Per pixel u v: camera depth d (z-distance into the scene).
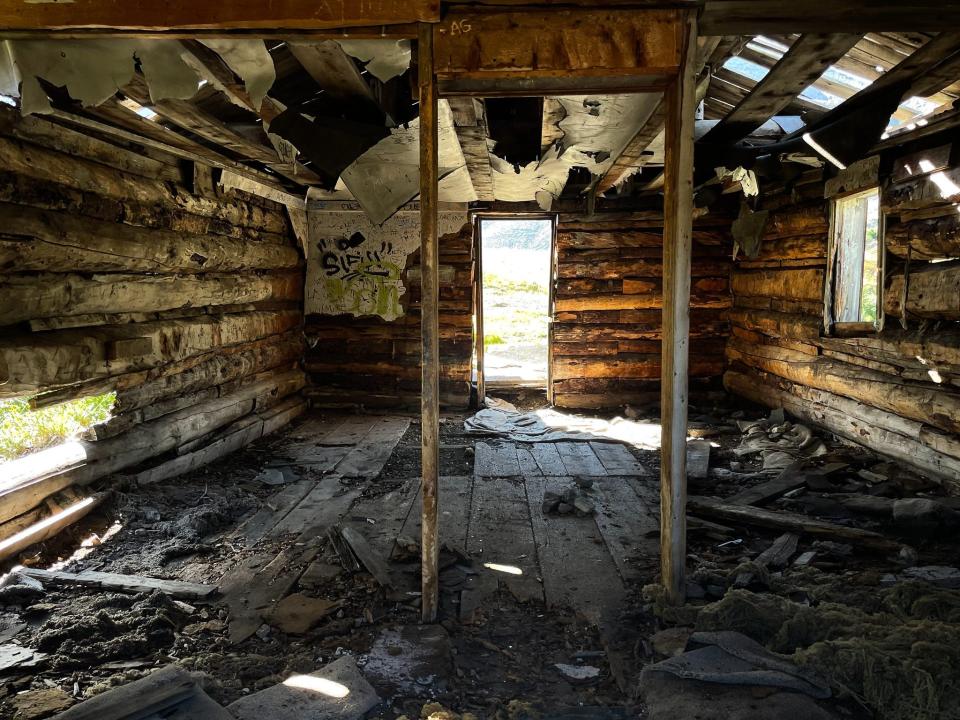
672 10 3.37
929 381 5.84
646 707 2.95
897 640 3.13
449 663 3.34
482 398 10.11
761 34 3.44
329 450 7.67
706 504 5.37
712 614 3.54
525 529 5.21
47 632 3.51
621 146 5.86
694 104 3.44
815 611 3.46
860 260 7.16
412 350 9.93
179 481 6.14
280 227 8.90
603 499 5.96
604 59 3.40
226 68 3.87
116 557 4.55
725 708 2.80
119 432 5.60
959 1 3.26
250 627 3.69
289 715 2.85
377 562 4.43
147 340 5.35
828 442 7.30
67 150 4.71
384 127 4.68
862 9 3.32
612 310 10.05
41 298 4.50
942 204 5.33
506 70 3.39
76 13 3.26
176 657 3.40
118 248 5.10
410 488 6.28
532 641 3.60
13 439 6.12
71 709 2.79
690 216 3.52
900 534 4.93
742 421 8.72
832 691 2.94
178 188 6.13
